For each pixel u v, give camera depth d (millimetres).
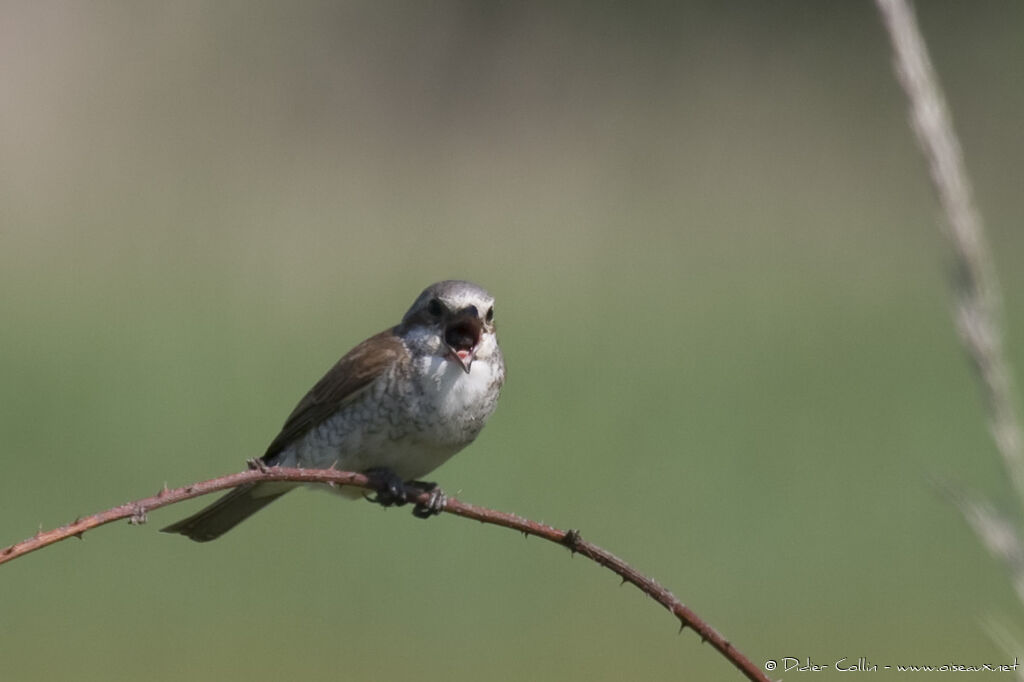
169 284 17547
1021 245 20062
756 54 25031
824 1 24547
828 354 15406
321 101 24328
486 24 25672
